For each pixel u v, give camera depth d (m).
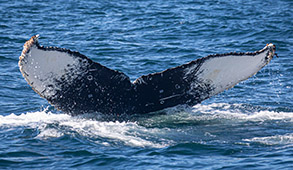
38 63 35.28
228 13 110.19
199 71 38.19
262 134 37.53
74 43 81.44
